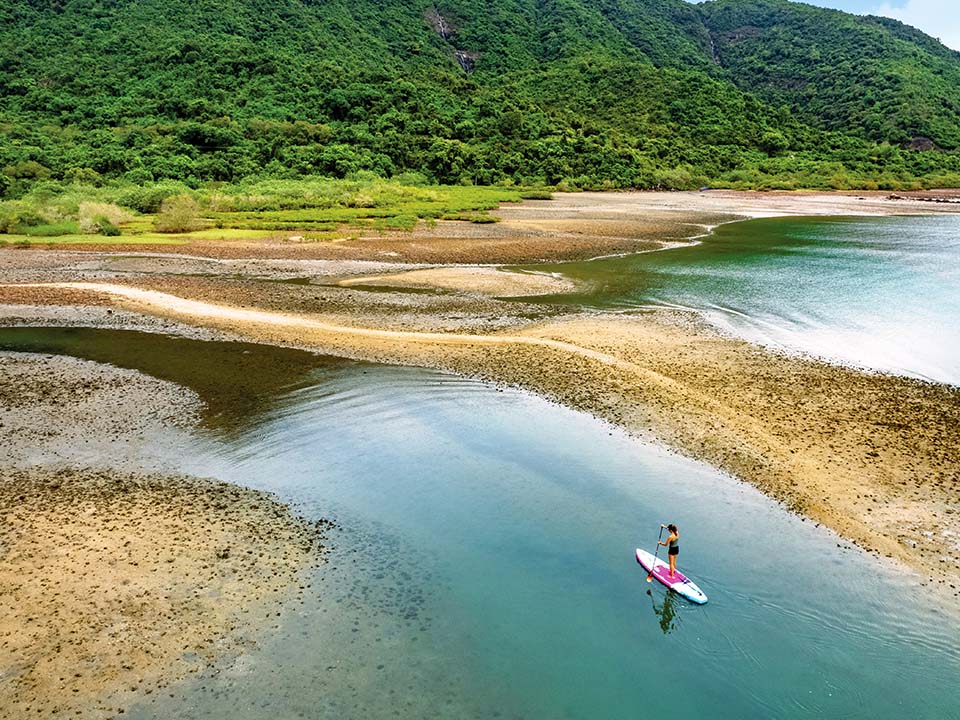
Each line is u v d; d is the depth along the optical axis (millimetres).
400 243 50906
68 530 13977
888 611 11812
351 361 24641
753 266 42438
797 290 35562
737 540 13867
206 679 10234
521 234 55781
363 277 39062
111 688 10055
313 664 10547
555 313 31000
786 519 14641
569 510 15039
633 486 16047
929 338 26984
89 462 17016
